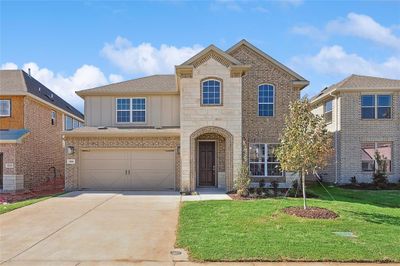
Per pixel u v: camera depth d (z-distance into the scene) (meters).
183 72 18.20
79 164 19.41
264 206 13.01
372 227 9.86
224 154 19.52
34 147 22.47
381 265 7.14
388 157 22.34
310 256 7.41
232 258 7.34
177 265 7.14
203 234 9.09
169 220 11.24
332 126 23.84
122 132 19.11
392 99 22.33
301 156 11.76
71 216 11.88
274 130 20.23
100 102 21.50
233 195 16.66
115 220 11.25
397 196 17.16
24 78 22.95
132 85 22.44
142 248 8.27
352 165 22.20
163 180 19.38
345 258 7.33
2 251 8.09
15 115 21.14
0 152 19.77
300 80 20.41
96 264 7.22
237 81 18.22
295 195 16.58
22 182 20.50
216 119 18.12
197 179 20.02
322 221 10.45
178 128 20.48
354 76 24.77
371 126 22.33
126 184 19.42
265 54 20.36
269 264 7.14
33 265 7.17
